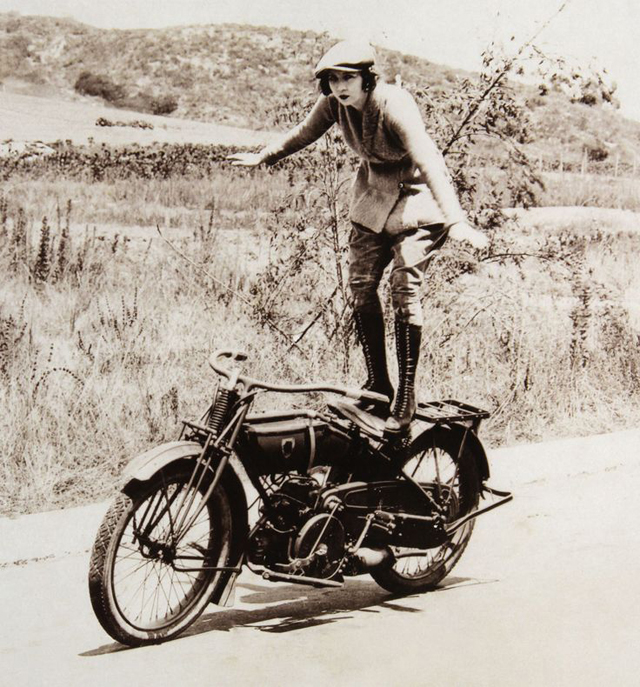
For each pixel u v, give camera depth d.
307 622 5.11
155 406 7.80
